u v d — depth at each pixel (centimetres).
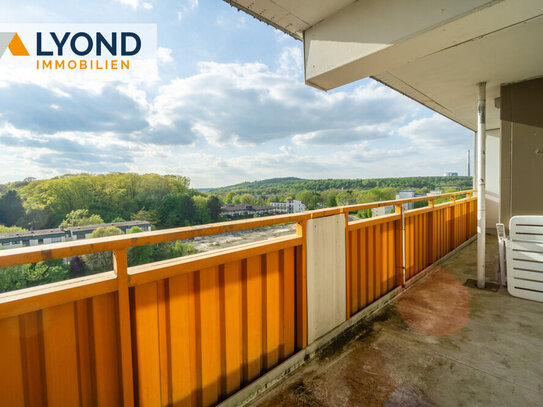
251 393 157
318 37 244
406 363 188
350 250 241
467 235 571
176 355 126
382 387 164
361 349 205
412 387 164
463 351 201
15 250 81
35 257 83
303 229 187
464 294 307
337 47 230
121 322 105
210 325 139
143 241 108
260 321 166
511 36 223
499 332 227
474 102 418
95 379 103
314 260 198
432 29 177
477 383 167
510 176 338
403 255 314
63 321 96
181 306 127
